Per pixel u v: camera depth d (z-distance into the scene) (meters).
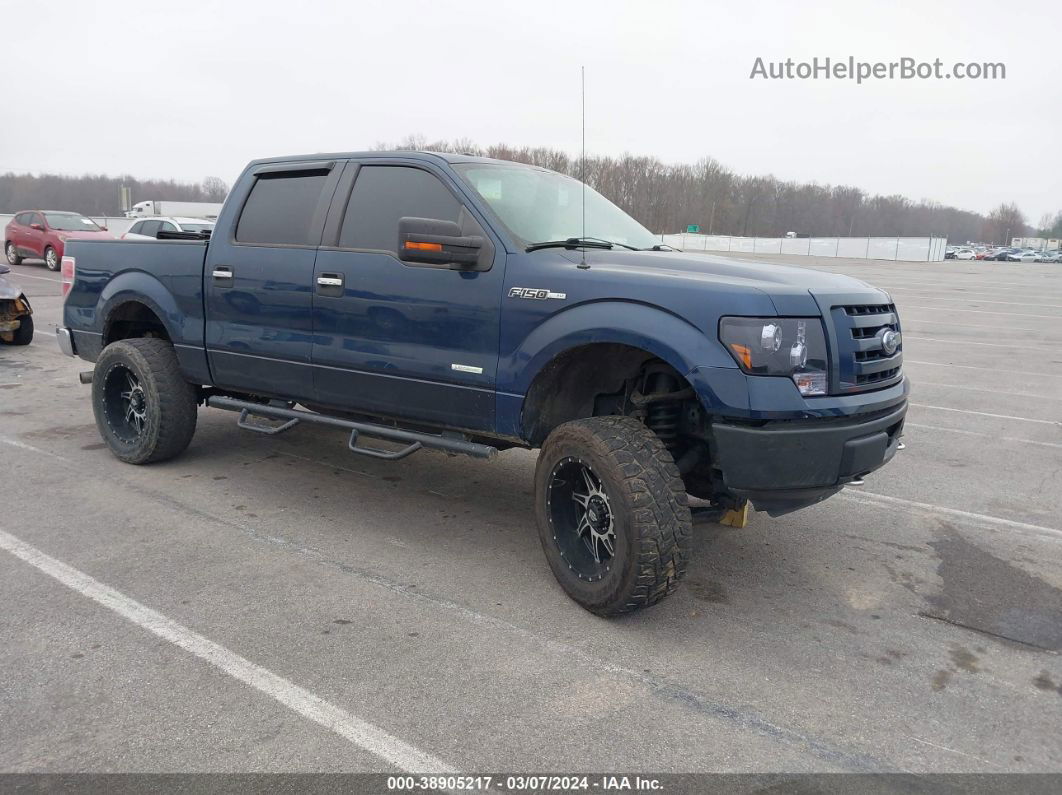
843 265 45.78
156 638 3.34
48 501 4.96
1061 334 15.53
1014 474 6.07
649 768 2.59
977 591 4.03
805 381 3.29
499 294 3.85
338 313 4.45
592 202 4.75
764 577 4.15
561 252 3.92
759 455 3.24
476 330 3.93
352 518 4.85
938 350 13.02
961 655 3.39
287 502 5.10
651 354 3.74
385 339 4.28
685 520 3.39
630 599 3.43
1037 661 3.36
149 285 5.48
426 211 4.25
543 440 4.03
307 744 2.67
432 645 3.34
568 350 3.65
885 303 3.83
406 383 4.22
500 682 3.07
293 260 4.66
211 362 5.19
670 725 2.83
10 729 2.71
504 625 3.54
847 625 3.64
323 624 3.50
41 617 3.49
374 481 5.59
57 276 21.16
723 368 3.21
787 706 2.97
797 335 3.27
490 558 4.30
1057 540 4.75
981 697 3.07
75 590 3.76
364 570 4.10
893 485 5.77
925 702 3.03
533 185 4.48
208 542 4.40
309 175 4.81
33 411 7.39
